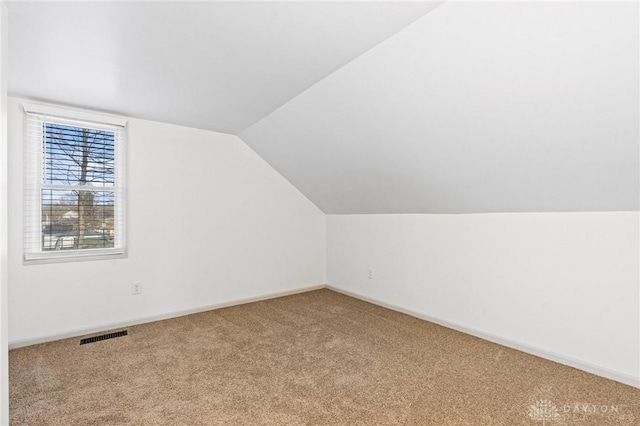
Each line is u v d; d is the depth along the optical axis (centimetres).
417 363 220
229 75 209
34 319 250
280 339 260
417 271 317
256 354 233
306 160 328
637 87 132
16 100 244
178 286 318
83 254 274
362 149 266
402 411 168
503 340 250
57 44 173
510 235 247
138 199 296
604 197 192
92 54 184
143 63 195
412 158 246
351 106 225
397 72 182
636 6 109
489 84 162
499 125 181
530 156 190
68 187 268
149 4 140
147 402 175
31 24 154
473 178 233
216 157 340
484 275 263
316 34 163
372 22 152
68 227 270
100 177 284
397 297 337
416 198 294
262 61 191
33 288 250
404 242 330
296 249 405
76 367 213
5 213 142
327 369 212
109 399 178
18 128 245
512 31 134
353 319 309
